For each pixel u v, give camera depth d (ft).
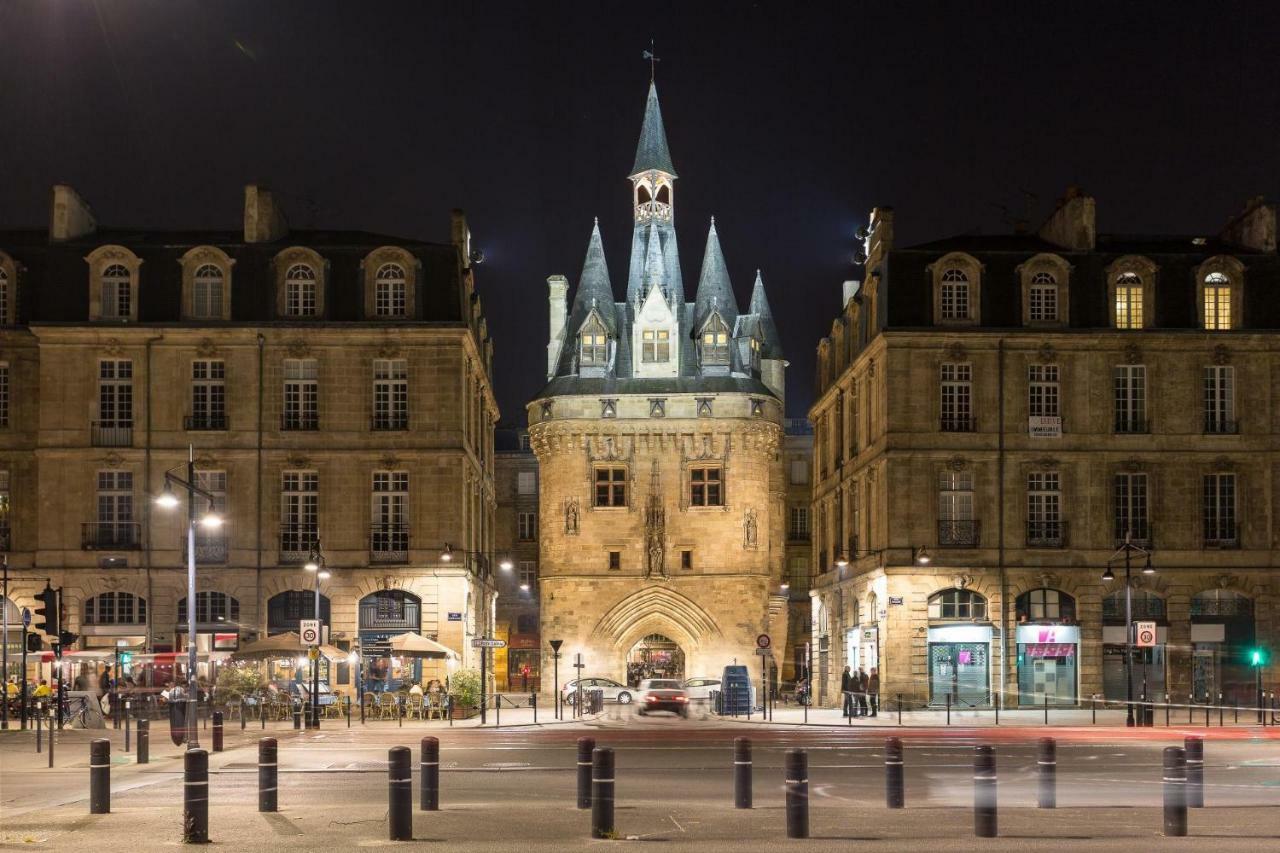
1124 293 193.77
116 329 188.24
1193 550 189.16
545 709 214.28
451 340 191.83
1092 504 189.88
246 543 188.14
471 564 201.46
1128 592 153.07
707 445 247.50
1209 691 187.73
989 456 189.57
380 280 193.26
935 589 187.62
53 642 160.86
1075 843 59.36
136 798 78.74
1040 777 71.67
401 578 189.16
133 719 162.81
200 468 188.96
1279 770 95.96
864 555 205.16
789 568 309.42
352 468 190.08
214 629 187.11
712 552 245.86
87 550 186.50
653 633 249.55
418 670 187.73
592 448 247.91
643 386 249.34
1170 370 191.31
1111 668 188.85
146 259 191.31
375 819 67.97
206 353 189.67
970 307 192.13
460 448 190.29
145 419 188.65
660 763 101.60
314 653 148.25
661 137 270.87
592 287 258.37
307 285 192.34
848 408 222.07
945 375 191.21
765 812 70.13
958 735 135.74
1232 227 206.08
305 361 191.83
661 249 266.98
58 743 124.98
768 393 250.78
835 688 228.63
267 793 70.03
